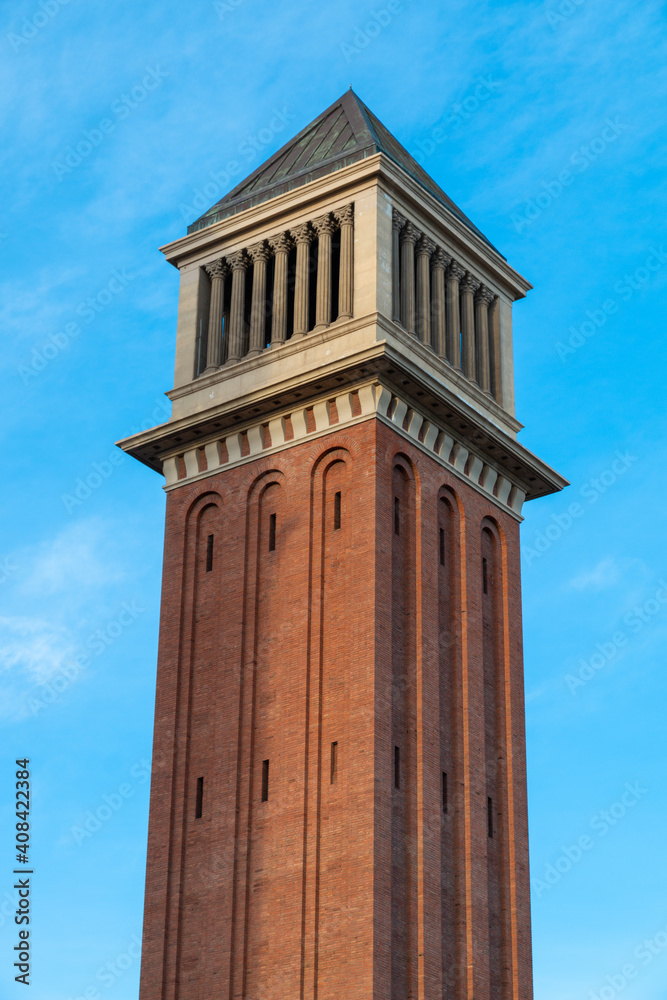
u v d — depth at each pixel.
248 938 77.38
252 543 85.88
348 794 77.06
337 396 85.12
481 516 89.75
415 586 83.06
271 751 80.62
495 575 90.12
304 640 81.44
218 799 81.12
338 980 73.81
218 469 88.81
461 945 78.94
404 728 79.94
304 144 96.69
